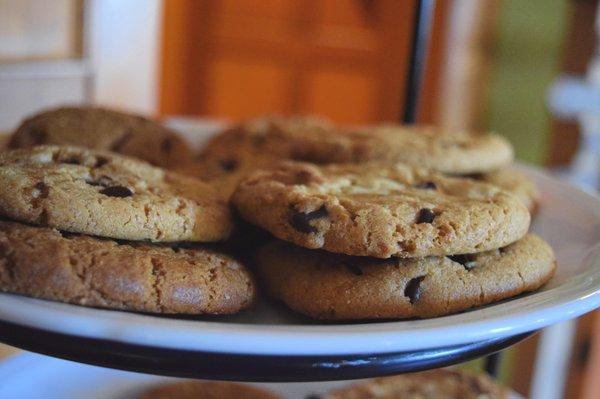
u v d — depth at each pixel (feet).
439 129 1.24
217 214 0.90
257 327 0.71
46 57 1.45
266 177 0.95
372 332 0.71
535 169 1.25
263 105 3.73
